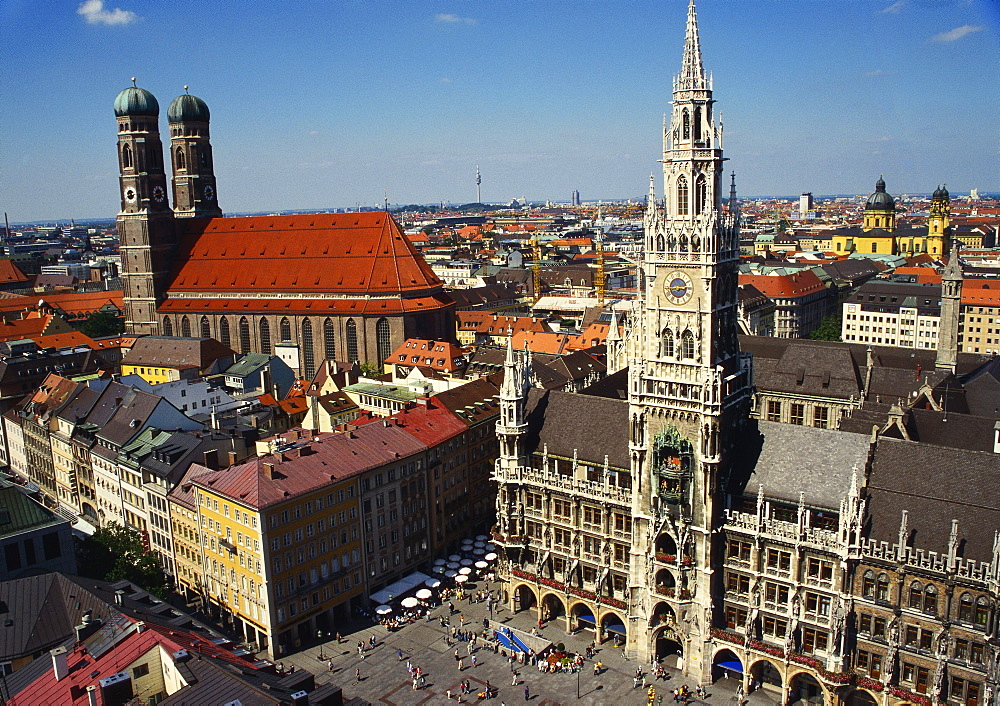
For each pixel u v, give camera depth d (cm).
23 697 6788
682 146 9256
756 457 9744
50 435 16400
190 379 19075
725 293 9656
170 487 12269
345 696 9712
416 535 12606
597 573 10756
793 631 9031
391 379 18538
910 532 8388
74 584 8344
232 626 11312
